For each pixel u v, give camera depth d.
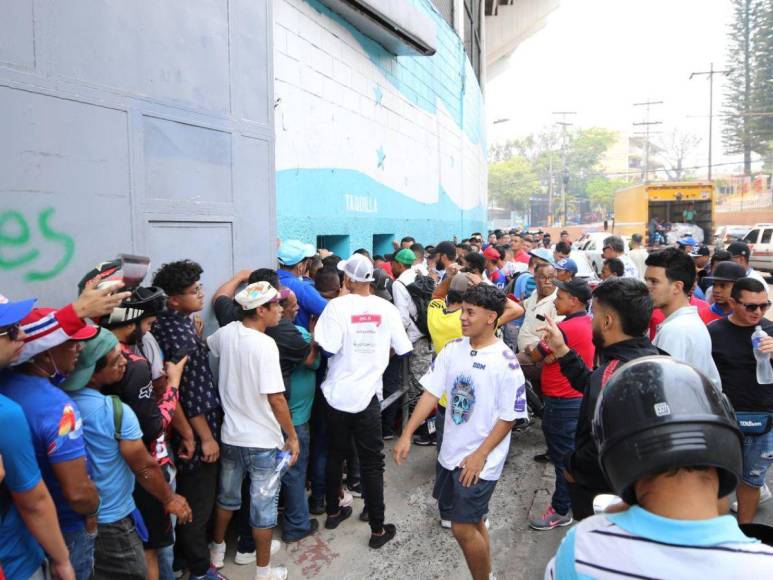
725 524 1.01
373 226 9.39
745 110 57.44
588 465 2.29
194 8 3.63
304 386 3.96
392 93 10.16
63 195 2.86
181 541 3.34
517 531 4.24
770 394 3.72
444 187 14.09
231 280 3.98
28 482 1.88
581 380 2.95
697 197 22.94
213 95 3.81
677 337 3.19
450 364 3.25
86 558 2.29
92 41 2.98
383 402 5.32
